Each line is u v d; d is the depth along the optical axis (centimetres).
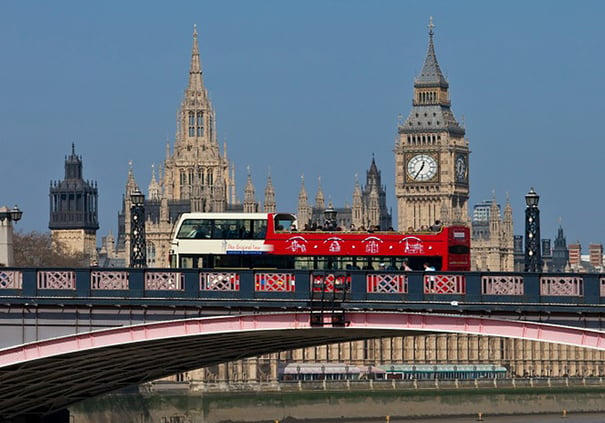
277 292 13088
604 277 12738
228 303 13100
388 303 12975
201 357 15800
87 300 13188
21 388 15212
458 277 12925
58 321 13262
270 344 14950
